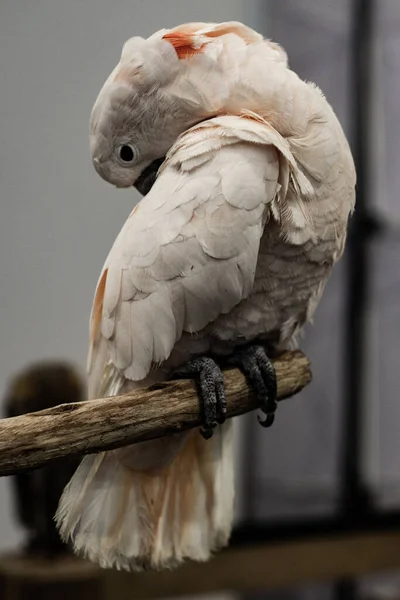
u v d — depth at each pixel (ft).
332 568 8.94
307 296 5.08
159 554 5.32
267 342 5.31
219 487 5.53
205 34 4.87
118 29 7.56
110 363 4.91
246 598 10.31
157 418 4.46
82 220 8.51
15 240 8.37
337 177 4.77
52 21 7.72
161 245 4.46
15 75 7.86
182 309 4.51
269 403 5.03
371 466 9.60
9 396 7.14
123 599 7.54
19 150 8.14
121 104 4.85
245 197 4.35
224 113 4.79
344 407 9.54
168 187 4.58
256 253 4.42
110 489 5.14
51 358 8.45
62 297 8.65
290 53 9.25
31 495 7.16
